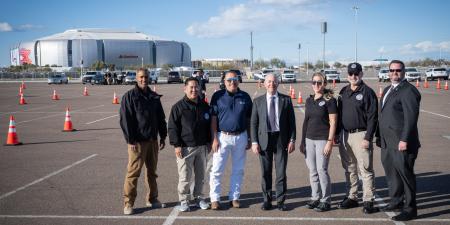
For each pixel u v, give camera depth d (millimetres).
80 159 9188
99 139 11875
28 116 17828
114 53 151375
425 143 10711
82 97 30125
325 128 5734
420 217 5449
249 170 8109
